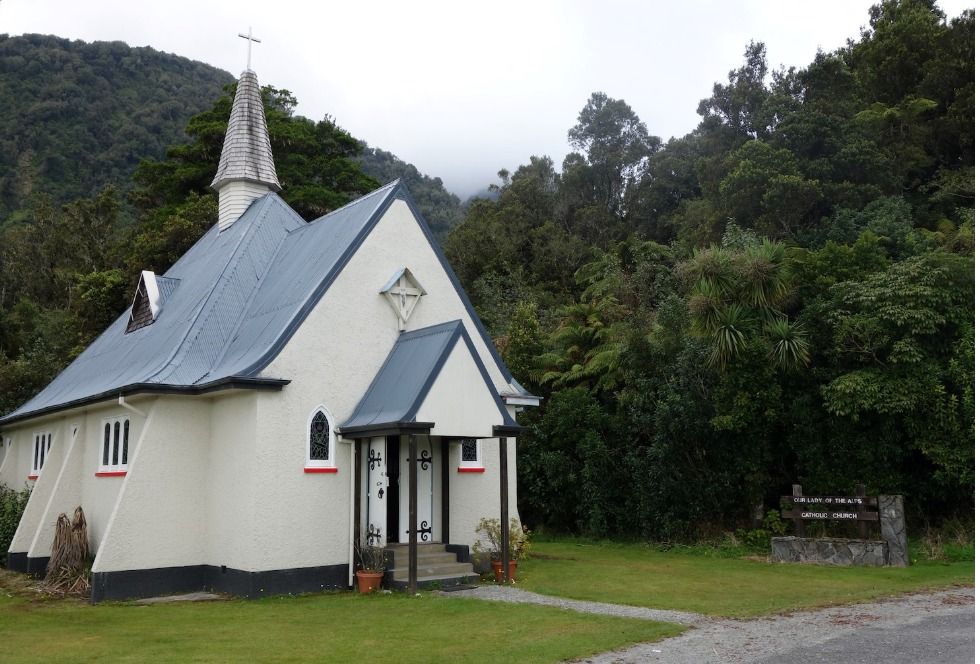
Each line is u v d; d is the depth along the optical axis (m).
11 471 25.19
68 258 54.50
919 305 17.81
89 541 17.36
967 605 11.48
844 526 18.34
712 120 43.84
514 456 17.77
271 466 14.14
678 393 20.47
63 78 99.69
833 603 11.89
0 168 85.12
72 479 18.45
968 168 33.03
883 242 25.84
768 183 31.83
